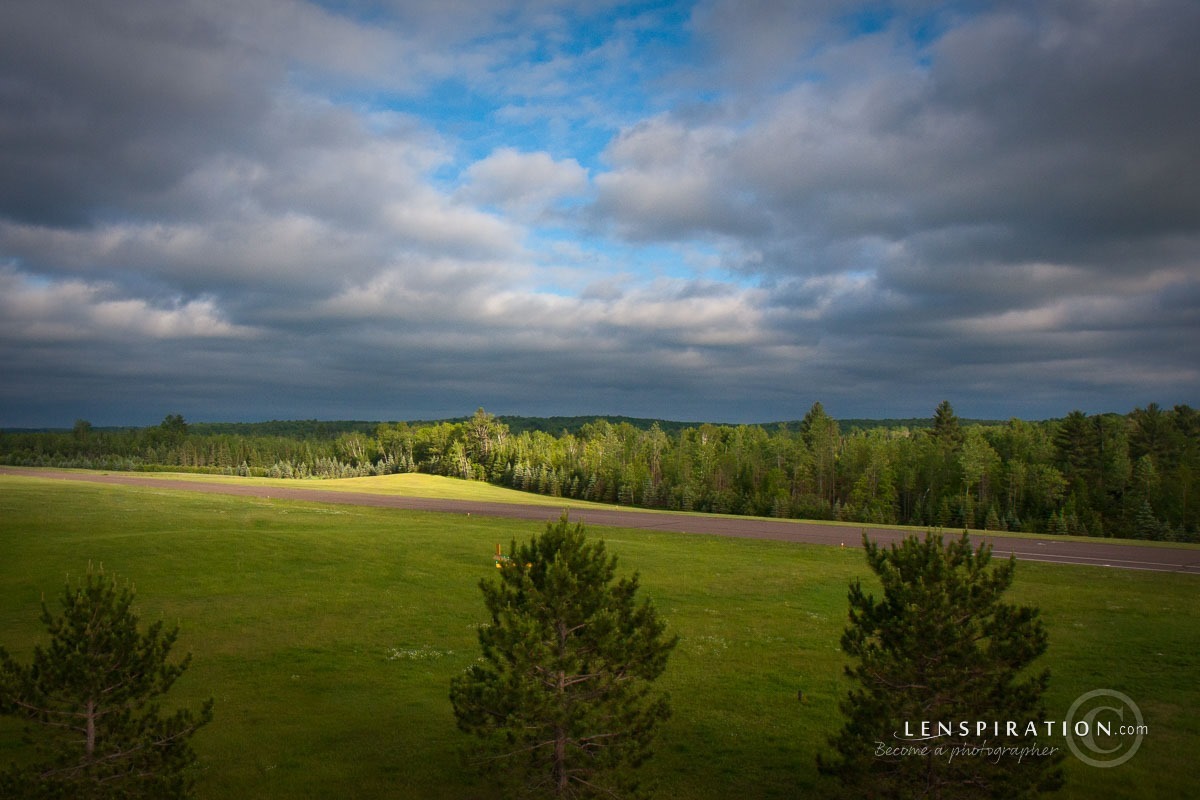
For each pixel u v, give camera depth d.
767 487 113.44
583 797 10.78
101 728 10.23
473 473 153.25
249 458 190.38
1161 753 14.45
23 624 23.22
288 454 195.38
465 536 42.59
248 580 30.33
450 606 27.23
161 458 191.75
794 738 15.48
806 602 28.88
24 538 36.28
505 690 10.58
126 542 35.34
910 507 104.62
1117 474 92.69
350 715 16.72
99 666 9.95
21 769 9.69
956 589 10.19
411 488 98.81
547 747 11.38
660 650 11.23
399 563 34.47
